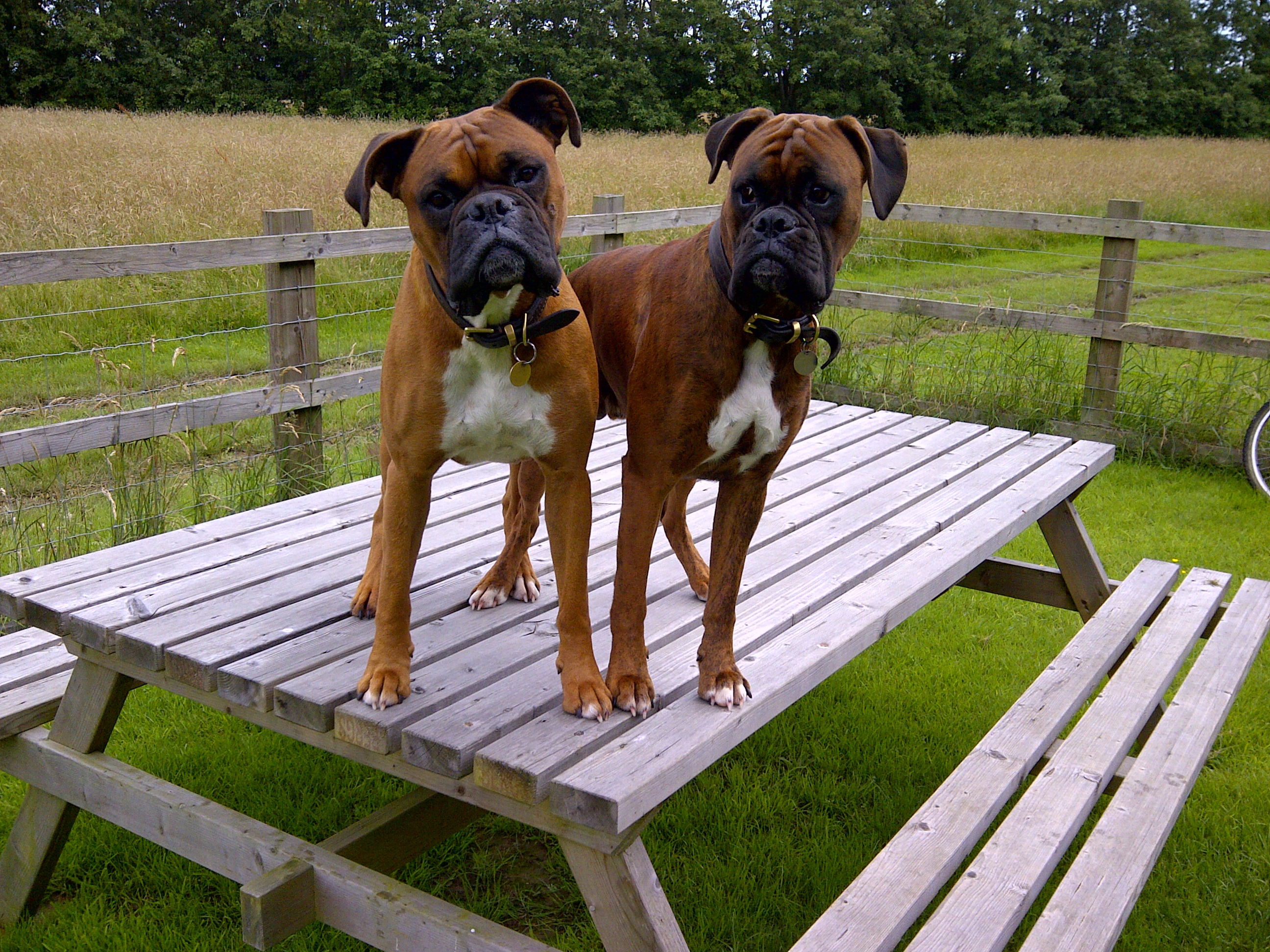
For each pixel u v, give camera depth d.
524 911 2.58
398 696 1.97
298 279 4.64
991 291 10.36
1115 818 2.18
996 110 41.44
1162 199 19.20
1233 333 8.45
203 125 23.77
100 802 2.36
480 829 2.89
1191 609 3.21
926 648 3.94
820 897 2.57
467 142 1.81
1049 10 43.56
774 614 2.44
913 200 16.58
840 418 4.40
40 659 2.70
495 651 2.25
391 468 2.06
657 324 2.00
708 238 1.97
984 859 1.98
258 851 2.12
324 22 38.12
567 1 38.59
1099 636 3.00
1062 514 3.66
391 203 11.97
